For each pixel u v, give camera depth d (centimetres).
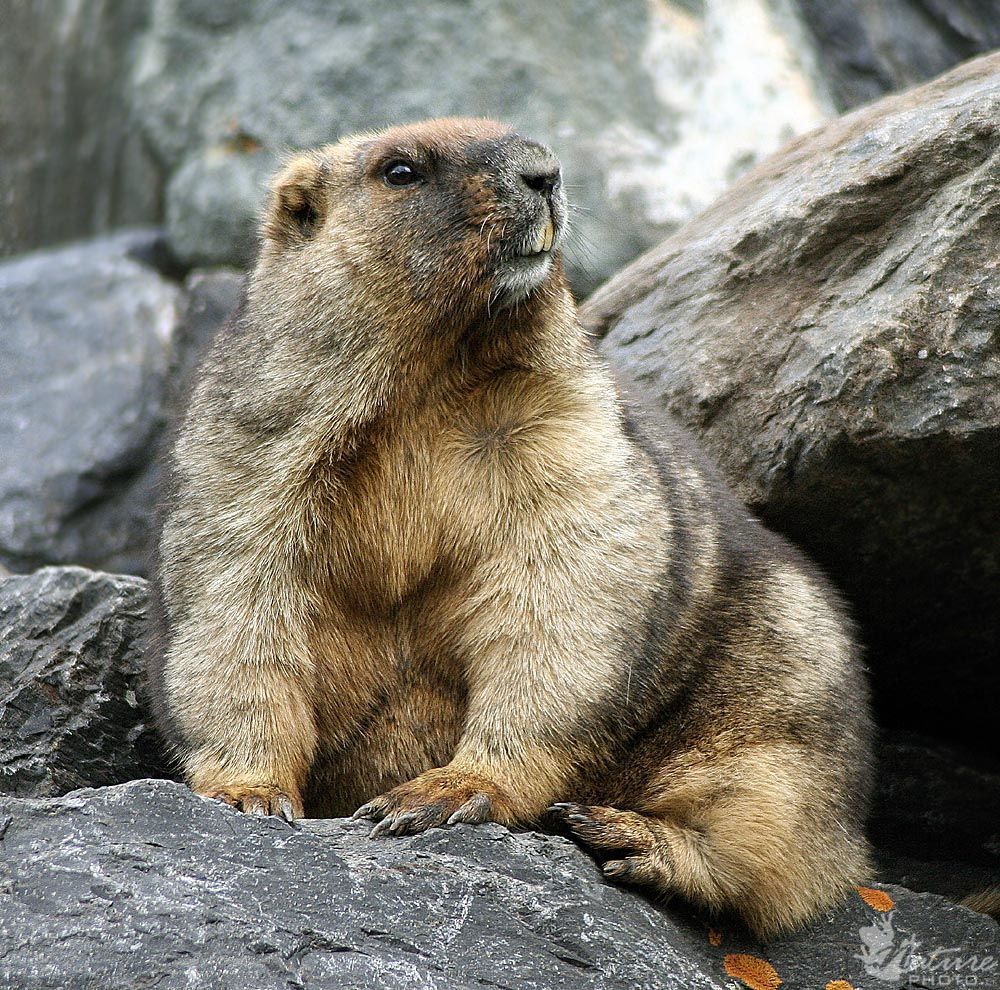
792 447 1278
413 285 1105
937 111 1366
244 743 1071
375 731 1125
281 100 2483
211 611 1080
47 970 800
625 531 1088
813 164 1457
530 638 1070
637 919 965
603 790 1107
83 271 2597
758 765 1100
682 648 1134
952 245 1241
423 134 1146
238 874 890
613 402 1143
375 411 1097
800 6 2583
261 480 1089
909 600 1373
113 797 939
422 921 890
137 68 2748
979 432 1198
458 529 1092
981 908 1202
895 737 1481
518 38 2442
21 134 2970
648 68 2467
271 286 1159
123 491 2367
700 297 1439
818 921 1078
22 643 1330
